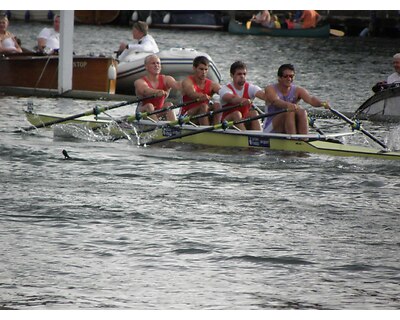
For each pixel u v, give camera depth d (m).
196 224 40.28
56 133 62.62
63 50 87.00
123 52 90.44
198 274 33.84
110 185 47.59
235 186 47.75
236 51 143.00
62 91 87.50
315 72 114.69
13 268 34.03
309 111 80.38
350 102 89.31
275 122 57.22
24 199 44.03
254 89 58.38
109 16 195.50
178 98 85.50
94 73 88.00
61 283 32.69
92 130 62.25
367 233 39.22
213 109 60.47
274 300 31.52
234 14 187.88
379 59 132.38
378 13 173.50
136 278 33.34
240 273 34.03
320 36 170.50
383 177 50.03
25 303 30.88
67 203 43.50
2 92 88.81
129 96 86.06
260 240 37.97
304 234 38.97
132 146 58.88
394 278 33.66
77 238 37.84
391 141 61.59
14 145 58.34
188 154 56.00
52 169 51.31
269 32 171.62
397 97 71.81
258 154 55.59
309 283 33.09
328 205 43.94
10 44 90.94
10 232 38.47
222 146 58.19
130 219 40.91
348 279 33.53
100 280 33.06
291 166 52.50
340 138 61.25
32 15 197.75
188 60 87.62
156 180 48.97
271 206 43.62
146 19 189.12
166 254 36.03
